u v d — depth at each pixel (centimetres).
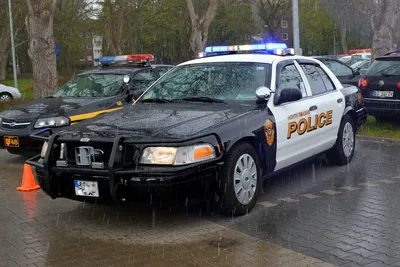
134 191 507
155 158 508
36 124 868
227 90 644
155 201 511
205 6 3306
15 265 465
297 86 687
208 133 530
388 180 716
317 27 5241
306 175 757
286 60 693
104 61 1128
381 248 474
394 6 1423
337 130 773
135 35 3928
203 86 662
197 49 2478
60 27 3919
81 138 532
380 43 1442
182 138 512
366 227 531
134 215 597
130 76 1009
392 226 532
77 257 478
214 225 551
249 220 564
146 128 538
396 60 1043
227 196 549
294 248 481
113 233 540
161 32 4653
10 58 5184
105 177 513
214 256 468
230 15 4653
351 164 819
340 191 668
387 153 900
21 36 4112
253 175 585
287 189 686
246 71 661
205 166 519
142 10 3741
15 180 801
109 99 945
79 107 898
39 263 468
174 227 550
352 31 4972
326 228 532
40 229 562
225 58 698
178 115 581
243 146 566
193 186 514
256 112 598
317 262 447
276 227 539
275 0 4194
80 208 634
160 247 495
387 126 1133
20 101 1452
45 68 1355
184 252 480
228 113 584
